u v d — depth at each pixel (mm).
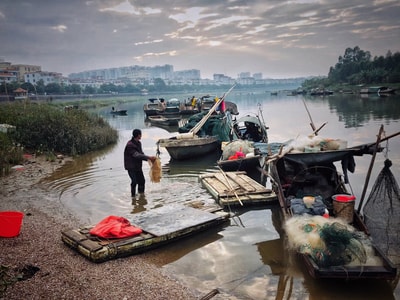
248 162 13609
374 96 69688
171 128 31828
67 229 8562
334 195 8094
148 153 19047
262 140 18469
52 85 117875
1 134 17359
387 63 106438
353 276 5738
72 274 6477
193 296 5848
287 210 8172
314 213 7555
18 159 16125
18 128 19359
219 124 19500
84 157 17922
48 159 16875
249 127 20422
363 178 12219
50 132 18938
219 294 5910
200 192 11453
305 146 9945
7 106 25344
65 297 5734
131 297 5797
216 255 7309
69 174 14156
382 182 8055
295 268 6734
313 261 6062
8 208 10172
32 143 18844
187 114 40719
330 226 6191
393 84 89438
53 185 12562
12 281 5398
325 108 46156
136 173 11227
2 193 11672
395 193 7910
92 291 5945
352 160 8938
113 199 10922
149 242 7488
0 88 87688
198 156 17391
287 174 10227
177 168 15312
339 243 5914
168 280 6344
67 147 18922
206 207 9906
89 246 7059
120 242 7277
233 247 7648
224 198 10141
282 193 8938
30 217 9414
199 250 7535
